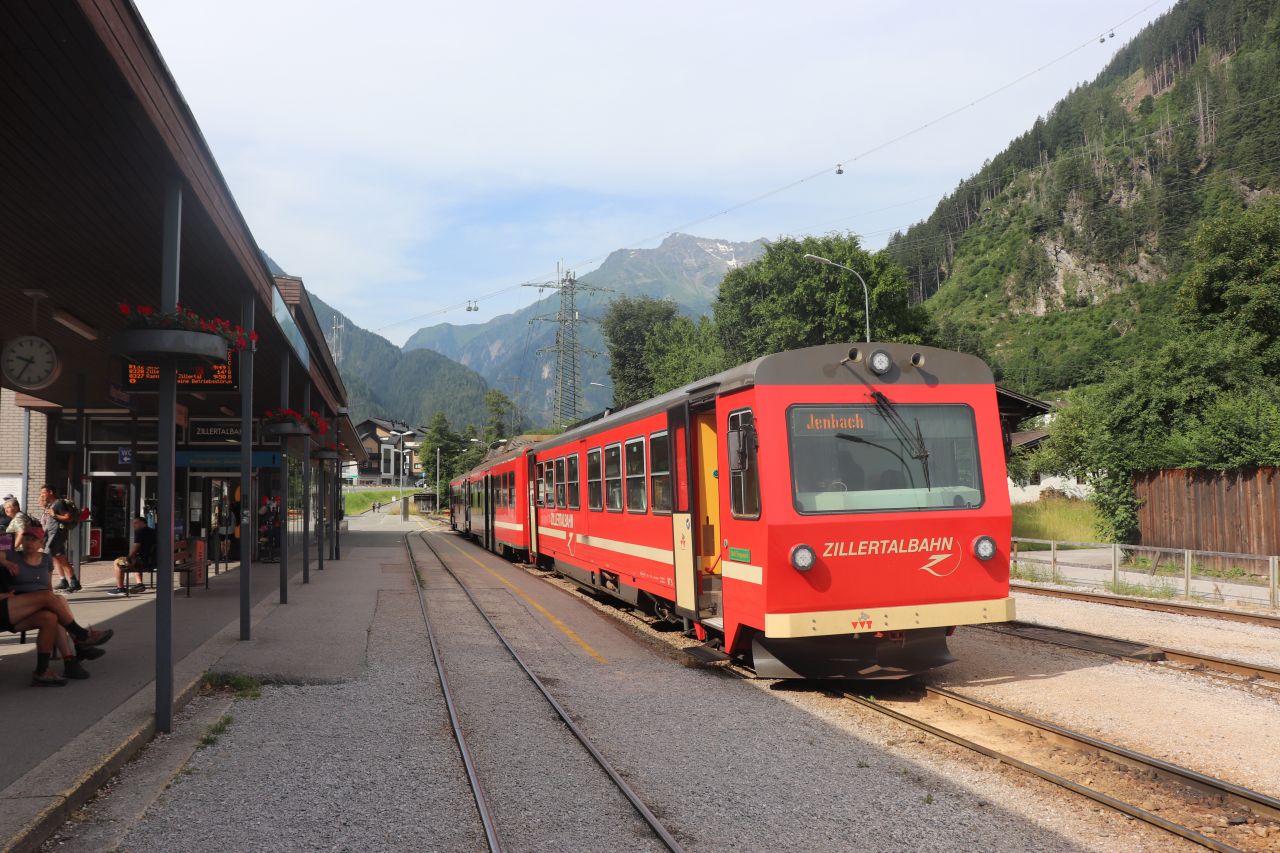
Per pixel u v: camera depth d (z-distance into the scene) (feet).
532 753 22.22
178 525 66.49
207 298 38.29
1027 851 15.94
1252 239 103.09
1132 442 72.74
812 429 27.86
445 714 26.17
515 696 28.55
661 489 37.45
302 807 18.19
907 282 150.71
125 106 20.70
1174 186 538.47
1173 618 43.86
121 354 23.16
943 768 20.63
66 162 24.03
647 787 19.52
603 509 46.91
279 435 48.67
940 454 28.78
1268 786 19.30
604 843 16.40
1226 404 66.18
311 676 30.58
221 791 19.08
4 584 26.94
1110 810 17.94
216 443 72.28
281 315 42.09
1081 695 27.73
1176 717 25.09
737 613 29.48
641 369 310.86
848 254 147.13
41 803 16.66
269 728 24.39
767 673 28.86
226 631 39.04
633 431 41.47
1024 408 92.48
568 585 64.90
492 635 41.11
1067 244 556.10
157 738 22.94
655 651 36.86
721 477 30.68
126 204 27.02
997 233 627.46
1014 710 25.96
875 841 16.42
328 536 124.57
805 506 27.25
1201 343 74.02
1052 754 21.77
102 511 78.79
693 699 27.91
